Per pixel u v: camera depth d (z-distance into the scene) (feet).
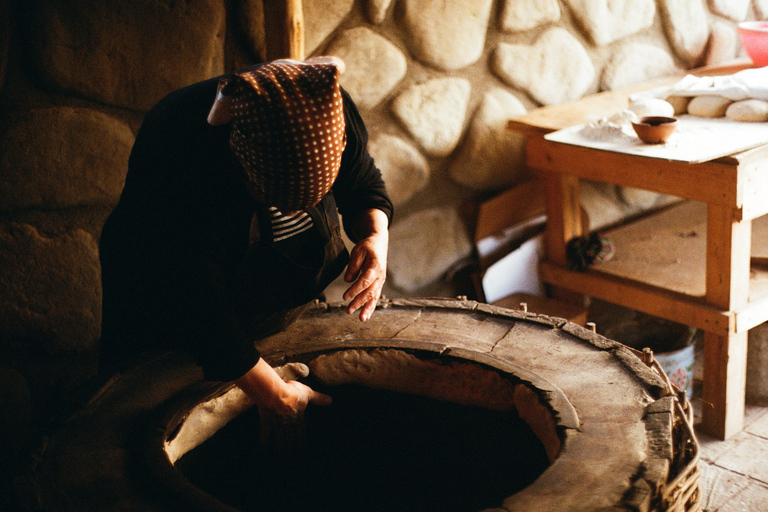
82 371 6.41
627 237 8.46
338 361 4.66
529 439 4.24
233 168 3.56
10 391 6.12
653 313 7.12
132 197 3.81
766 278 7.14
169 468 3.63
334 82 3.08
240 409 4.48
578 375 4.20
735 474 6.40
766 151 5.95
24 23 5.36
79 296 6.18
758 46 7.76
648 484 3.27
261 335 4.63
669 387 4.04
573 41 8.16
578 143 6.33
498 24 7.59
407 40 7.09
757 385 7.42
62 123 5.70
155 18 5.74
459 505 4.65
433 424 4.75
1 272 5.82
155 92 5.94
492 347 4.59
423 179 7.64
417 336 4.79
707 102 6.68
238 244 3.79
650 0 8.57
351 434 4.86
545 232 8.45
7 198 5.67
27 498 3.49
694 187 6.24
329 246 4.34
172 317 3.72
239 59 6.30
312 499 4.70
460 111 7.62
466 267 8.24
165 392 4.33
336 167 3.20
